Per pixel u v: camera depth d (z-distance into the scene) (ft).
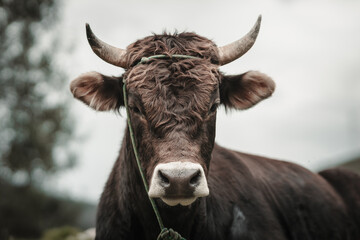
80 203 82.69
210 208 18.53
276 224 20.44
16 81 85.30
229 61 18.19
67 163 81.66
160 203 15.79
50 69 84.89
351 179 26.55
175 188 13.58
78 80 17.15
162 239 16.57
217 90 16.14
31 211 79.00
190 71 15.57
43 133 80.74
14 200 78.64
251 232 19.35
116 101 18.04
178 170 13.64
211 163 20.44
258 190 21.08
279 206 21.85
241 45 18.16
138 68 16.10
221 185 19.77
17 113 83.20
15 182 81.61
